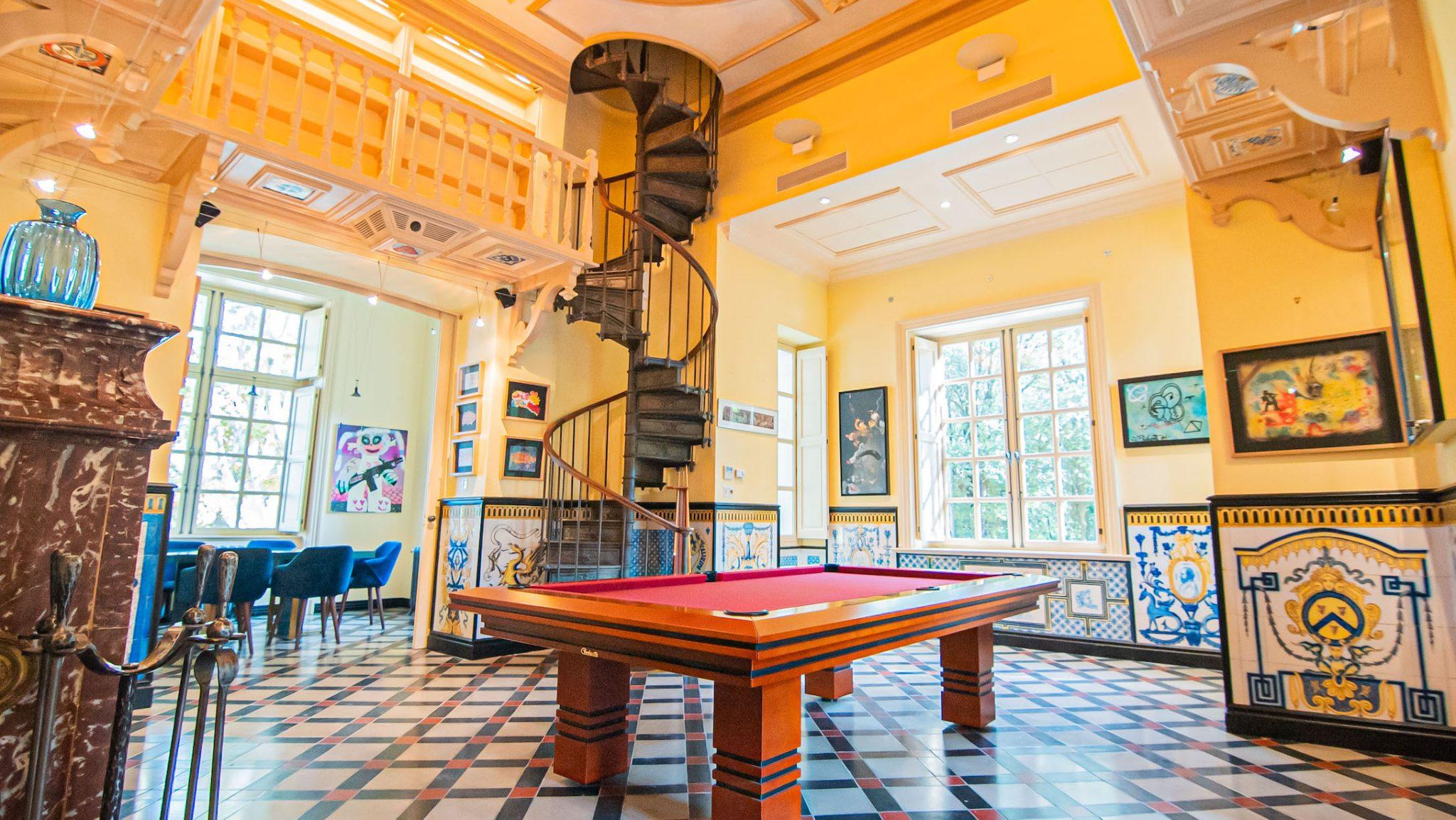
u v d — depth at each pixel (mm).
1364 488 3646
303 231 4832
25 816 1066
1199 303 4188
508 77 5879
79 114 3152
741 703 2336
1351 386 3723
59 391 1243
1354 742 3477
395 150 4746
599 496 6559
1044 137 5109
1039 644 6090
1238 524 3896
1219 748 3465
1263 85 3031
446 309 6449
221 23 4285
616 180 6551
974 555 6559
